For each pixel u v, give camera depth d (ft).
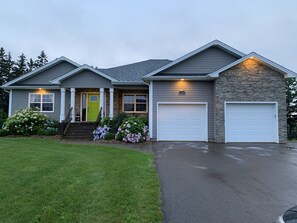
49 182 15.66
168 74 45.44
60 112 52.85
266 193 14.92
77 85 51.06
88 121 52.80
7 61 144.25
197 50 45.55
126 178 16.78
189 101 43.62
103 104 51.16
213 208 12.49
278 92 41.04
